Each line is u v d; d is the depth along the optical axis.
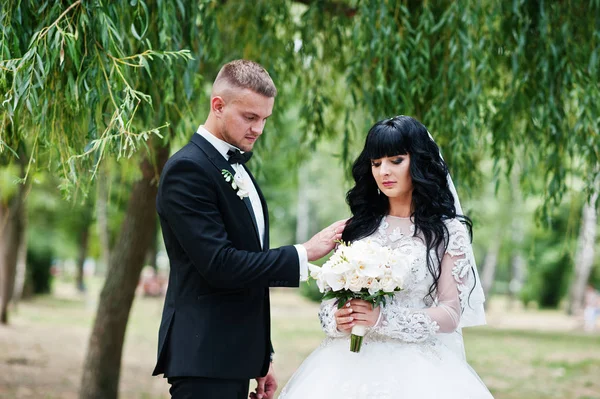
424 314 2.76
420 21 4.40
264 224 3.11
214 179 2.79
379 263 2.63
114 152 3.32
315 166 20.94
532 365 10.40
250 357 2.87
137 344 11.94
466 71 4.37
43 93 3.23
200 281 2.83
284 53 5.37
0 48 3.14
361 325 2.73
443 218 2.95
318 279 2.72
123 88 3.37
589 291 18.31
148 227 6.05
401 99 4.44
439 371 2.82
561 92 4.59
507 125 4.64
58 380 7.90
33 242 21.31
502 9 4.59
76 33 3.15
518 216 18.39
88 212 18.94
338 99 6.55
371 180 3.09
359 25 4.56
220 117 2.86
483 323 3.02
